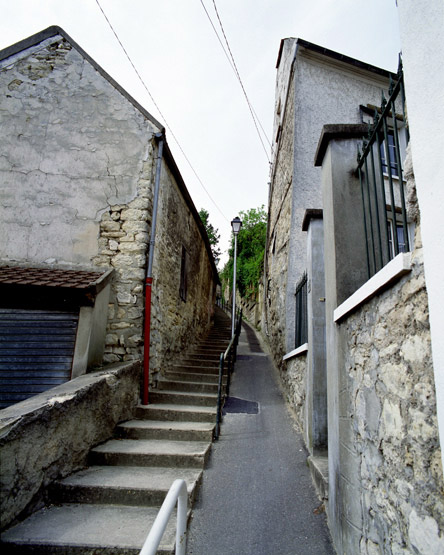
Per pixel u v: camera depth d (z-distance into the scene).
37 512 2.90
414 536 1.44
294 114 7.34
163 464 3.74
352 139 2.86
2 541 2.48
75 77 6.21
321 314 4.09
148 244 5.74
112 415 4.35
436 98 1.31
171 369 7.04
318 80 7.64
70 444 3.42
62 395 3.42
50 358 4.67
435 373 1.27
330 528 2.76
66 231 5.65
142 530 2.71
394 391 1.68
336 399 2.62
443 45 1.27
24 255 5.55
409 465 1.51
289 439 4.46
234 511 3.07
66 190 5.78
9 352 4.67
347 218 2.71
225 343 10.73
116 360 5.23
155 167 6.05
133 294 5.47
